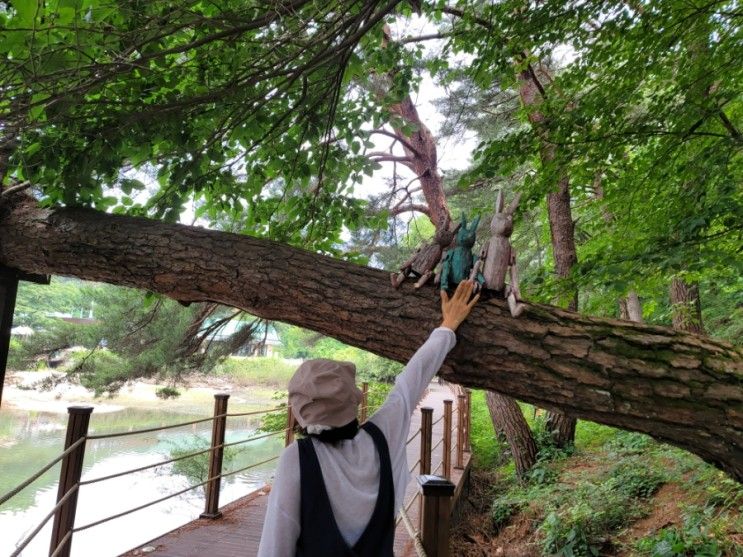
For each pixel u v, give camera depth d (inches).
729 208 107.3
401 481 52.6
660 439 79.4
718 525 149.4
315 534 44.1
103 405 648.4
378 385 467.5
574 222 252.2
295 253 104.6
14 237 120.3
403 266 94.6
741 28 131.7
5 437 478.3
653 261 110.1
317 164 152.2
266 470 395.5
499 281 86.8
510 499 243.8
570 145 143.0
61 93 88.8
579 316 86.9
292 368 957.2
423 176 325.7
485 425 418.6
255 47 118.4
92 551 230.4
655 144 159.0
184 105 107.8
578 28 136.5
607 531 181.6
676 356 78.5
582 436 317.1
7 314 125.9
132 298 286.5
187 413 646.5
